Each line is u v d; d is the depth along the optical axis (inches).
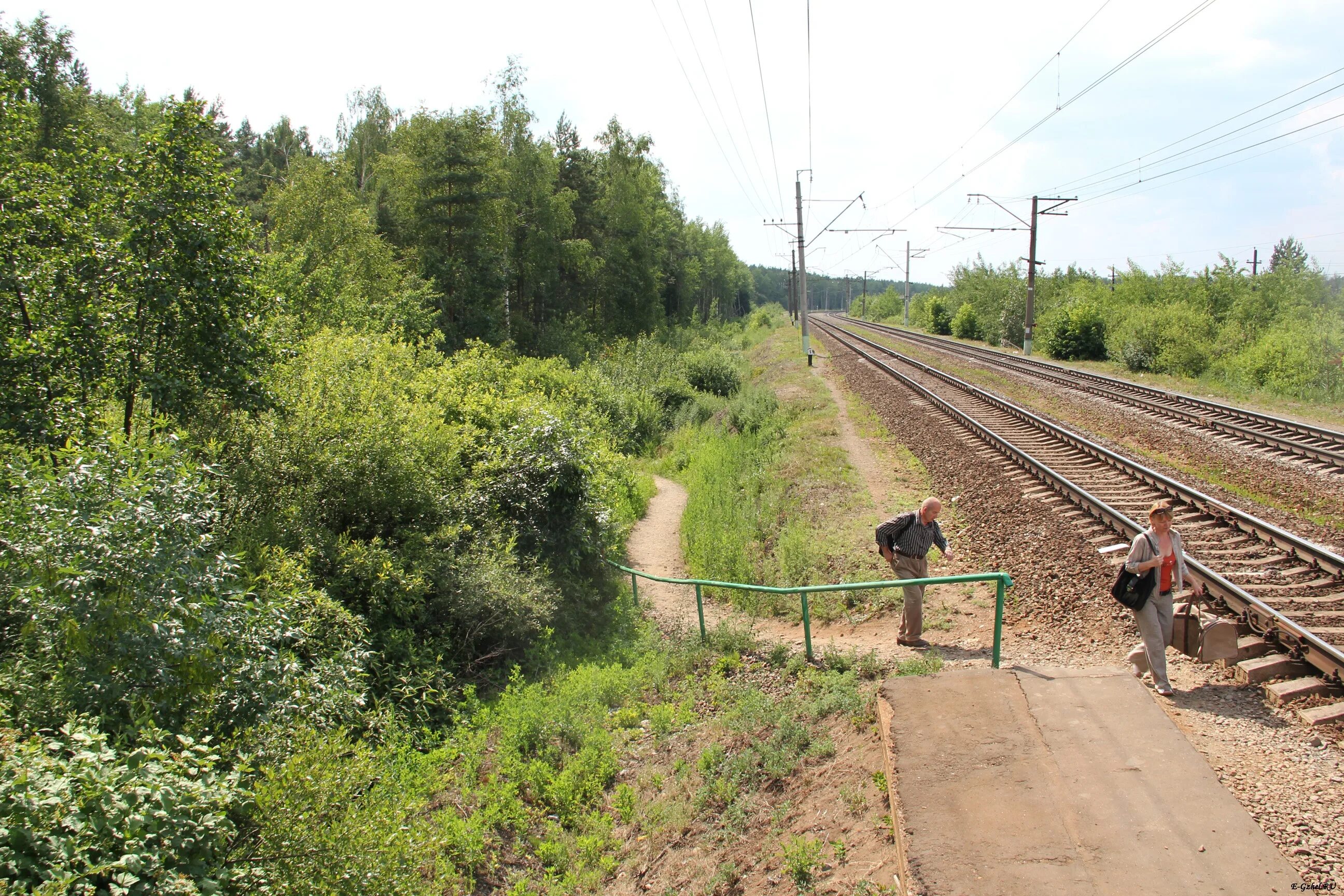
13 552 224.4
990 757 205.9
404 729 322.0
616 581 537.6
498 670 402.9
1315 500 492.7
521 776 296.8
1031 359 1581.0
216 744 236.2
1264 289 1350.9
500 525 468.1
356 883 192.2
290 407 413.1
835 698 292.7
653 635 438.3
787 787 258.7
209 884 167.6
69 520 225.6
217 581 250.2
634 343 1852.9
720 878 228.1
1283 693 243.1
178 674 231.1
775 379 1441.9
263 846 191.6
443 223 1470.2
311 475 399.5
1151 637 254.2
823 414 967.0
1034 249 1760.6
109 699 217.2
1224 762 206.8
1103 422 823.1
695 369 1365.7
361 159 1983.3
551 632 426.3
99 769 169.9
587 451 538.6
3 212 350.6
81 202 384.5
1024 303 2049.7
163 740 218.8
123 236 362.9
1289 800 186.9
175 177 369.4
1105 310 1686.8
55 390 350.6
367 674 326.3
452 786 290.2
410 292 1184.2
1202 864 161.5
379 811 215.0
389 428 426.9
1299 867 161.8
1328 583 335.6
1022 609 361.4
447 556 413.1
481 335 1460.4
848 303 5162.4
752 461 791.7
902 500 580.4
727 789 268.7
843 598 420.5
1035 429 769.6
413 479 424.2
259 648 264.7
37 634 225.3
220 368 377.7
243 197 1914.4
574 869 252.5
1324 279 1310.3
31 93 909.2
